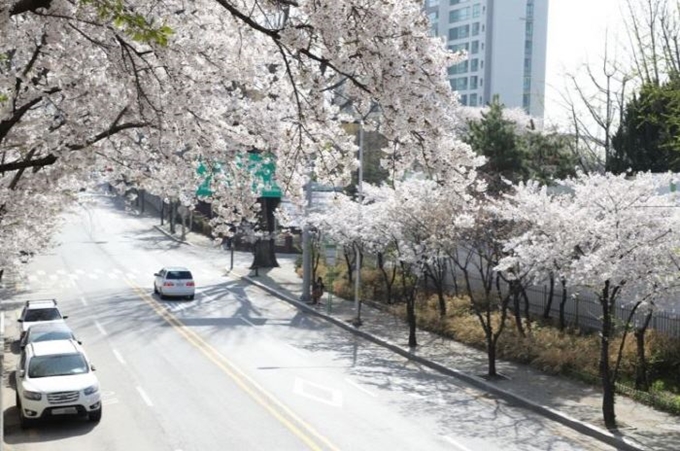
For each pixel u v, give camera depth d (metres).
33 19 10.16
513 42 106.06
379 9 8.14
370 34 8.13
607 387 18.55
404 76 8.25
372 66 8.25
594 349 24.45
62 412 17.67
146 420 18.48
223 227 12.35
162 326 32.09
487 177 29.16
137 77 9.84
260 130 11.58
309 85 9.00
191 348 27.69
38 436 17.16
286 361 25.91
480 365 25.36
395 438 17.48
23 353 19.77
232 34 11.34
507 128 36.97
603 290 18.98
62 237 70.00
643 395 20.72
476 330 28.89
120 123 11.48
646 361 22.91
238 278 49.69
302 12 8.73
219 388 21.80
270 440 17.03
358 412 19.67
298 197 11.81
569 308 30.48
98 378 22.81
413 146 9.12
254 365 25.09
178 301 39.44
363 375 24.17
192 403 20.12
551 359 24.59
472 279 36.97
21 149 11.60
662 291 18.94
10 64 12.62
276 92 11.73
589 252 20.47
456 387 23.00
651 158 34.59
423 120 8.48
